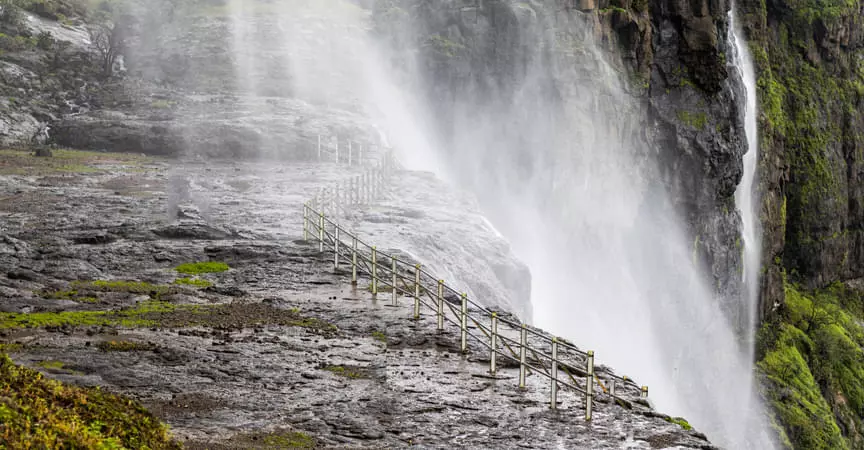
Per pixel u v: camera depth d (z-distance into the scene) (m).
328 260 30.92
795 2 128.25
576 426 16.38
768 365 104.75
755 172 111.69
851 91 133.75
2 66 75.19
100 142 65.12
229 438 14.55
